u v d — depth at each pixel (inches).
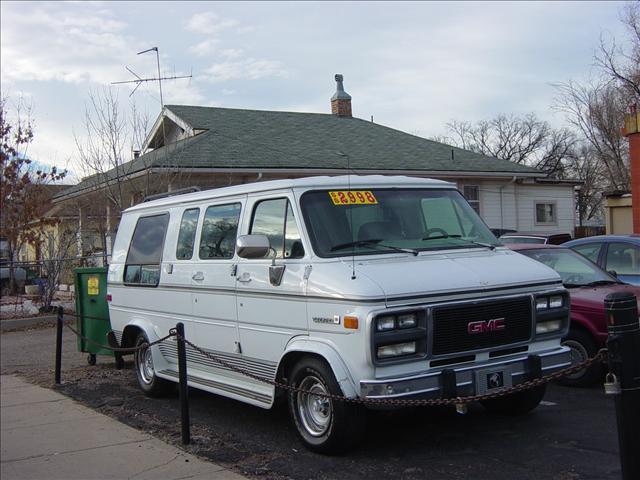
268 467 207.5
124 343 336.8
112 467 216.2
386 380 192.5
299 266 219.9
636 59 856.3
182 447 233.8
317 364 208.7
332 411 204.4
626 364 144.0
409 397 194.2
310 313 212.8
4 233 733.9
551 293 225.0
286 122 912.3
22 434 261.1
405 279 202.5
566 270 333.1
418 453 215.2
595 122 1029.8
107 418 280.5
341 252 218.7
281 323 225.8
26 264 649.0
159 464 216.2
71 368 401.7
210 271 264.2
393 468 201.8
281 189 235.9
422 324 199.3
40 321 587.8
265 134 835.4
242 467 208.8
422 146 933.2
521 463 201.6
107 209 682.8
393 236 230.2
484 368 206.5
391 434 236.8
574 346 298.4
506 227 941.8
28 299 668.1
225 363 234.1
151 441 242.7
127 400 313.9
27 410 300.2
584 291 304.2
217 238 267.1
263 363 236.7
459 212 254.4
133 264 326.0
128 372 383.6
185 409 238.1
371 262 214.1
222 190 272.1
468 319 206.1
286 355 222.5
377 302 193.9
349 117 1009.5
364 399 192.4
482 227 256.2
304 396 219.8
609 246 372.8
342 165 761.0
